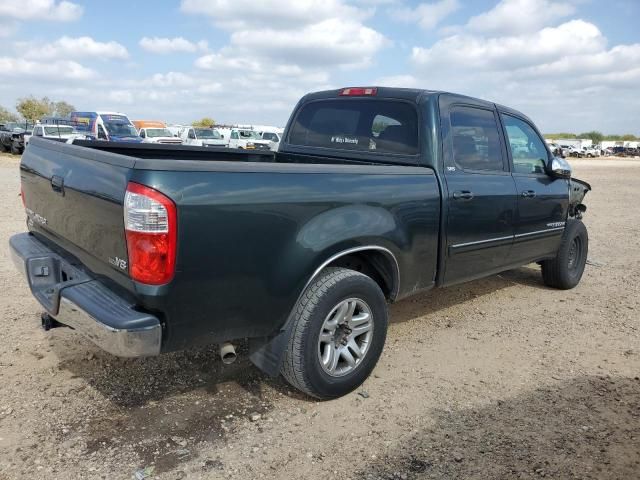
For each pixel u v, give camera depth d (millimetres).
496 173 4586
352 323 3430
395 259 3619
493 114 4691
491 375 3883
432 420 3240
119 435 2955
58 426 3006
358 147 4547
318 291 3166
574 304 5641
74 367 3684
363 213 3346
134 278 2557
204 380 3611
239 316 2873
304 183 3041
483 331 4770
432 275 4031
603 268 7301
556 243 5680
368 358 3537
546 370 3998
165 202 2479
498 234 4594
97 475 2627
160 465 2727
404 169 3717
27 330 4254
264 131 35344
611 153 94750
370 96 4523
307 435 3043
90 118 25938
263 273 2887
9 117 78000
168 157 4617
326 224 3129
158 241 2488
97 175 2756
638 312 5414
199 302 2688
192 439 2957
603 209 14344
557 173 5258
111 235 2678
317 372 3229
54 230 3371
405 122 4191
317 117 4992
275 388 3561
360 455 2871
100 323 2562
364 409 3346
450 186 4008
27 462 2689
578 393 3639
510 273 6863
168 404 3297
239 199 2734
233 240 2732
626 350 4426
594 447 3000
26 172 3752
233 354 2967
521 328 4875
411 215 3697
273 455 2850
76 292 2822
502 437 3072
